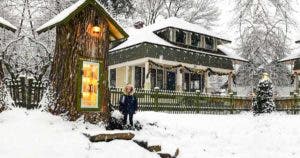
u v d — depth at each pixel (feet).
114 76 115.65
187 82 114.21
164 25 108.17
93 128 41.42
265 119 60.39
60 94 41.83
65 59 42.47
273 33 131.64
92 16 43.24
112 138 37.58
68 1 103.60
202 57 111.04
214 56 114.83
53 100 42.06
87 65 42.75
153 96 69.05
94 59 43.21
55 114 41.50
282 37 131.34
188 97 74.84
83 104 41.88
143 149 37.40
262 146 47.37
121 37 47.52
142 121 48.55
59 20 41.37
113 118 45.21
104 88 43.62
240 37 134.21
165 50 101.14
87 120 41.88
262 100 68.33
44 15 102.47
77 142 35.22
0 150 30.94
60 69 42.57
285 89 133.69
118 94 63.16
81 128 40.34
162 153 37.42
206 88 113.09
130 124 44.88
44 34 95.66
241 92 136.05
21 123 37.86
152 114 57.16
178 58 104.06
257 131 53.31
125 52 105.91
